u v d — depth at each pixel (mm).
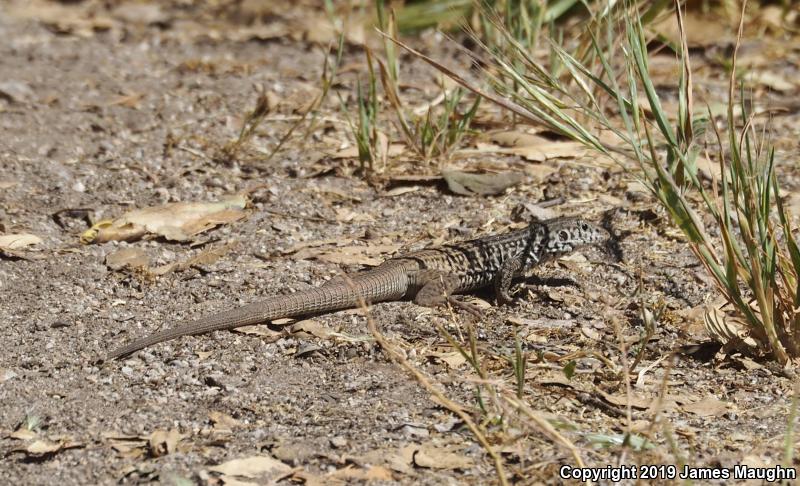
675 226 12242
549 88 11602
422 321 10266
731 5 20594
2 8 24344
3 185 13500
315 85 17797
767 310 9109
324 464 7781
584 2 13102
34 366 9391
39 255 11680
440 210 13039
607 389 8898
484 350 9539
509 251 11141
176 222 12453
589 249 11906
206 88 17906
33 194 13359
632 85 10078
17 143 15125
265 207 13062
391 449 7941
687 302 10547
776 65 18344
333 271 11359
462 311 10555
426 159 14281
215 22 22875
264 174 14109
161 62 19844
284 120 16125
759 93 16938
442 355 9453
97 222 12594
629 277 11180
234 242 12055
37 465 7883
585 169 13969
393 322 10242
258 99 17125
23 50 20688
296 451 7926
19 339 9875
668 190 9539
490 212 12891
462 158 14484
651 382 9031
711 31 19438
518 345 8508
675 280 11008
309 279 11156
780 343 9336
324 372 9266
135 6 24281
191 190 13594
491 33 18156
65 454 7996
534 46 16766
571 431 8125
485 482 7516
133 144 15258
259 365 9398
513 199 13266
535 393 8781
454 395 8766
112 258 11570
